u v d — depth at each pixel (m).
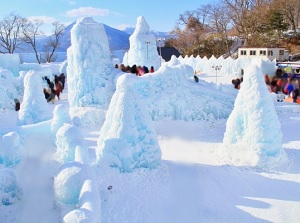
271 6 58.81
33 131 13.51
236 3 66.88
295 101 22.52
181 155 13.05
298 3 56.31
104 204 9.04
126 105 11.00
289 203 9.44
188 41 68.12
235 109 12.79
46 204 9.06
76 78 18.44
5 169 9.73
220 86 20.52
